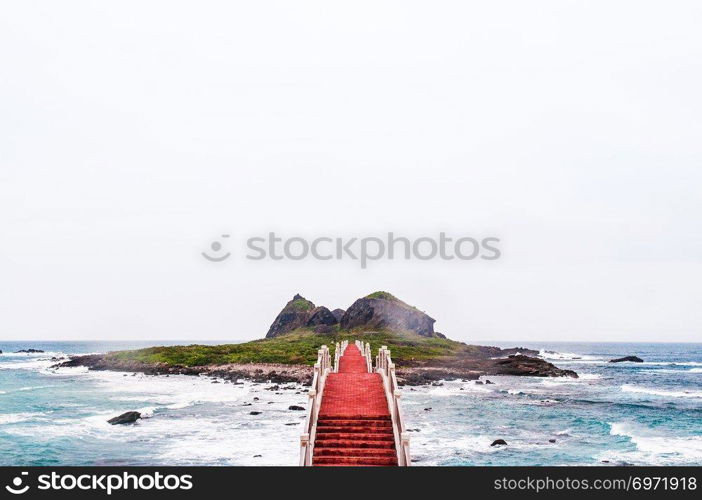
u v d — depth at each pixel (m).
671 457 31.02
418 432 37.09
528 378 79.06
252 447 31.06
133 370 82.00
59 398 53.22
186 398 52.78
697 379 83.81
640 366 115.44
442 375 73.19
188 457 28.70
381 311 112.06
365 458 16.50
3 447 31.30
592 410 49.12
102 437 34.16
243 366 77.12
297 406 45.41
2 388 61.47
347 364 32.38
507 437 35.97
